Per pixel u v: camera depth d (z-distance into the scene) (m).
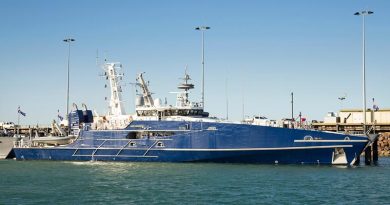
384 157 108.88
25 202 44.94
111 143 79.62
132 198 46.66
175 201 44.94
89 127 82.94
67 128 101.88
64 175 64.31
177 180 57.97
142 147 77.25
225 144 72.56
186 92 80.50
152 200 45.56
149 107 81.12
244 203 43.91
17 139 99.56
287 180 57.50
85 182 57.53
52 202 44.91
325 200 45.28
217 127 73.12
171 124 75.75
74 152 83.12
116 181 57.94
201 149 73.69
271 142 70.81
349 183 55.44
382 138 116.69
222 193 48.84
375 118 121.75
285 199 45.72
